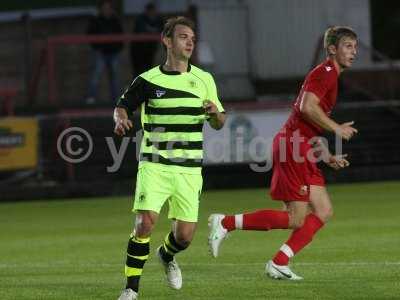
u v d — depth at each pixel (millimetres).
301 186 26703
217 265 31469
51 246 38125
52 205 54719
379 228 39969
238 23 74125
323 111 26531
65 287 27547
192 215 24672
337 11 73812
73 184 58031
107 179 59500
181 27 24500
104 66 63906
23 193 57562
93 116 59531
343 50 26562
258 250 35062
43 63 64188
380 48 75188
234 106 58781
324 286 26672
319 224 26922
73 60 70750
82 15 72438
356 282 27219
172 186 24406
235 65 73938
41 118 59062
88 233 42000
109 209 51562
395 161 62844
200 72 24828
